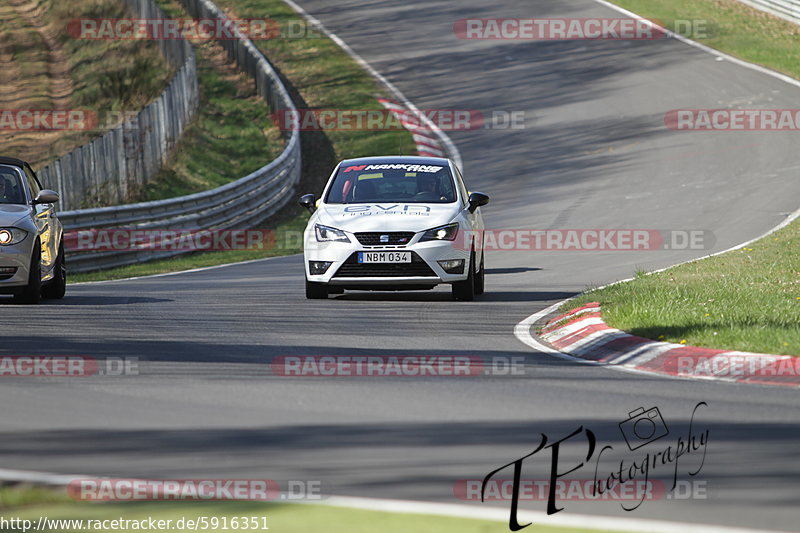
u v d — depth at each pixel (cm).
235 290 6075
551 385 3312
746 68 15388
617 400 3083
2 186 5575
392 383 3319
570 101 14488
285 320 4716
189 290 6131
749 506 2070
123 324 4556
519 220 9419
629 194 10294
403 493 2148
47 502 2073
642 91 14638
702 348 3688
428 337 4272
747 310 4312
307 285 5466
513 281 6328
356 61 17188
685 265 6284
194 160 12462
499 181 11388
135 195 10338
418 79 16125
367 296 5669
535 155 12369
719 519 1992
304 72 16875
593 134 12988
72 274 7606
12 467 2341
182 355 3778
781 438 2614
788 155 11462
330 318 4788
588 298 4941
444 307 5197
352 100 15312
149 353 3816
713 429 2712
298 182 12344
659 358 3706
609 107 14062
